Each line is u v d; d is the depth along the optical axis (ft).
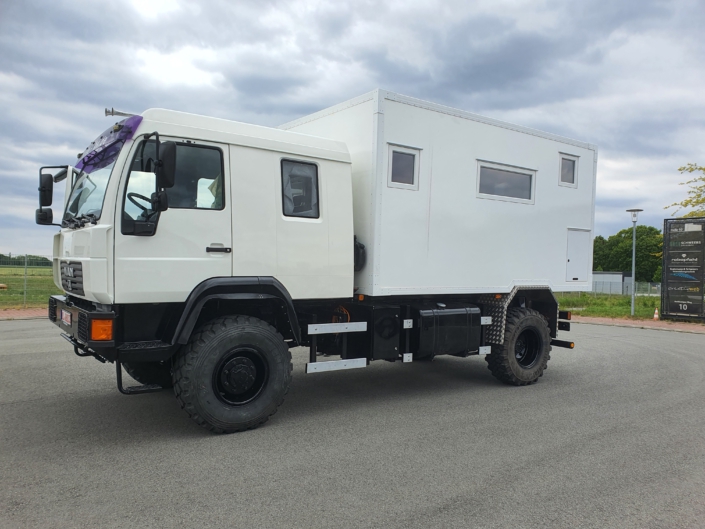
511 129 23.53
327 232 18.07
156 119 15.08
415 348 20.51
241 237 16.21
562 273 25.94
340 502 11.37
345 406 19.58
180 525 10.18
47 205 18.43
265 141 16.84
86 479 12.30
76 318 15.47
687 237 56.59
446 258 21.17
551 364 29.63
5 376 22.95
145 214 14.71
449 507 11.28
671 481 13.01
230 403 15.85
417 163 20.06
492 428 17.08
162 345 14.98
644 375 26.53
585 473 13.39
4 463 13.25
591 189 27.25
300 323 18.81
